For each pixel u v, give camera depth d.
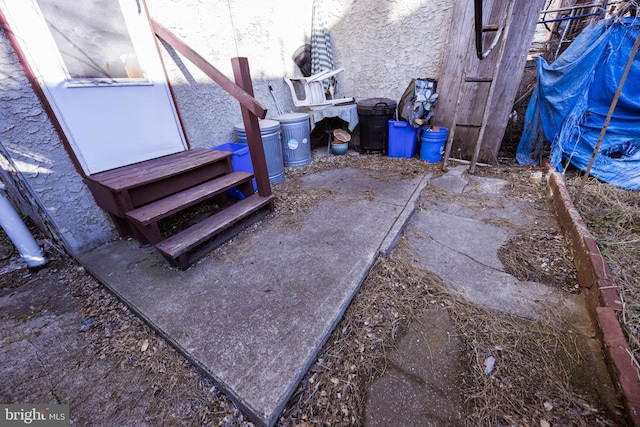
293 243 1.96
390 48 3.85
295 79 3.73
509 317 1.37
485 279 1.62
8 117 1.51
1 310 1.55
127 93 2.02
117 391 1.13
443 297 1.50
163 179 1.91
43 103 1.63
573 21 3.90
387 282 1.62
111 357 1.27
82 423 1.02
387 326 1.36
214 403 1.07
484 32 3.10
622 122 2.61
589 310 1.36
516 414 0.99
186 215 2.47
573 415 0.97
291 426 0.99
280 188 2.99
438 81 3.59
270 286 1.56
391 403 1.05
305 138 3.59
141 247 2.00
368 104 3.74
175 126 2.41
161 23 2.21
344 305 1.41
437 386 1.10
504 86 3.19
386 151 4.07
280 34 3.60
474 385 1.09
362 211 2.37
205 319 1.36
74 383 1.16
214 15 2.64
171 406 1.07
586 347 1.20
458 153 3.70
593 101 2.70
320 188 2.93
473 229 2.12
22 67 1.52
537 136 3.18
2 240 2.16
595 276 1.39
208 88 2.67
